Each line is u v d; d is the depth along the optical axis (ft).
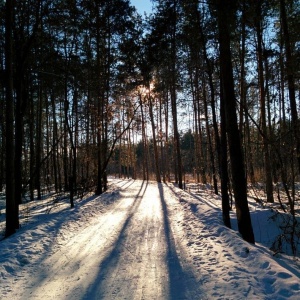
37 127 77.66
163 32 32.53
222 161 33.47
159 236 27.58
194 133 109.19
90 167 85.51
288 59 36.01
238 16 27.91
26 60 43.24
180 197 58.70
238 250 20.88
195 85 69.92
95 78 56.49
